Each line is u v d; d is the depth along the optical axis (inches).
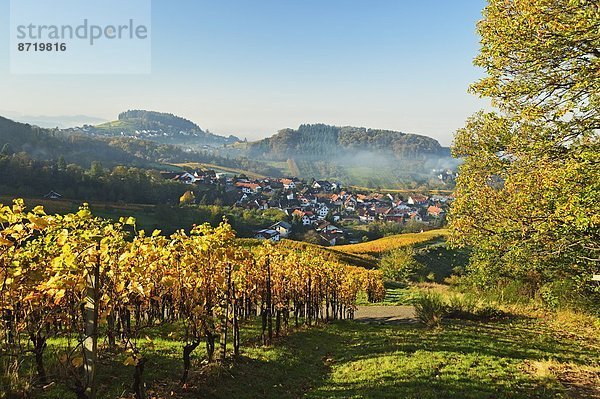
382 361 460.1
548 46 458.0
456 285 1289.4
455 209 639.8
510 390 359.9
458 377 395.2
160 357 363.3
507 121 571.2
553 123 525.0
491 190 607.5
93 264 220.5
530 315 809.5
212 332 373.7
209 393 307.0
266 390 350.3
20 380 241.6
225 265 405.4
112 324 329.1
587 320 712.4
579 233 529.0
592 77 448.1
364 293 1449.3
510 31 475.8
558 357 477.4
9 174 3302.2
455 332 628.7
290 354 482.6
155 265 309.1
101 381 282.5
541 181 499.8
